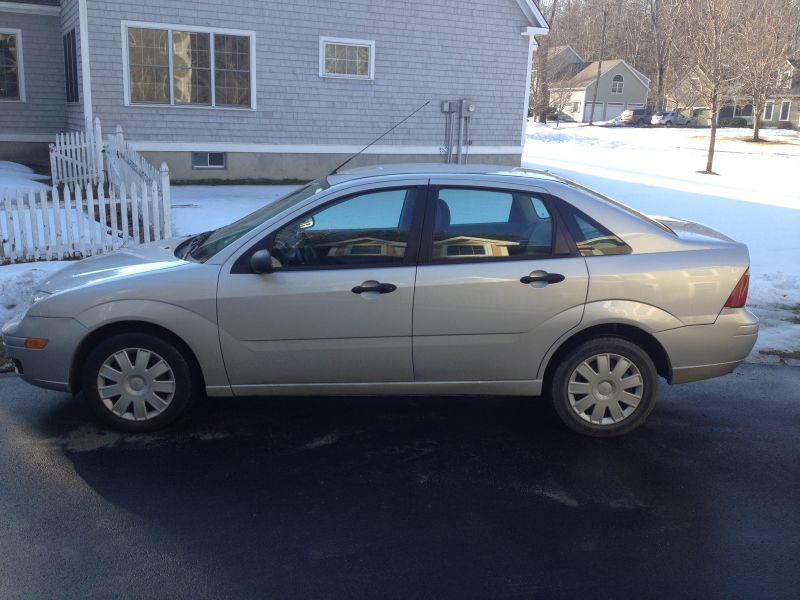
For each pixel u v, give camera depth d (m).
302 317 4.46
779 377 6.13
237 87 16.55
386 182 4.59
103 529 3.57
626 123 61.66
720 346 4.67
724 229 12.92
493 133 19.41
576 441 4.75
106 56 15.19
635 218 4.68
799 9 31.03
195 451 4.47
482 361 4.60
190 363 4.65
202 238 5.27
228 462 4.33
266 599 3.06
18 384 5.51
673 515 3.83
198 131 16.39
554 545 3.52
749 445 4.75
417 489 4.05
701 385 5.91
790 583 3.26
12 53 17.30
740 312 4.69
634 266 4.54
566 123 66.69
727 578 3.28
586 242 4.58
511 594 3.13
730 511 3.89
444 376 4.64
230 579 3.20
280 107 17.03
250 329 4.48
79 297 4.48
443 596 3.11
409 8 17.66
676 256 4.60
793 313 8.06
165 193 9.23
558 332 4.55
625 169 24.61
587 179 20.52
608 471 4.33
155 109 15.88
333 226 4.53
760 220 13.98
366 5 17.22
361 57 17.56
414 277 4.46
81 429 4.73
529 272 4.49
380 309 4.46
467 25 18.34
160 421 4.66
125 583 3.15
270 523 3.66
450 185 4.59
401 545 3.49
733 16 23.64
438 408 5.30
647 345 4.78
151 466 4.25
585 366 4.67
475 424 5.01
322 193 4.55
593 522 3.74
